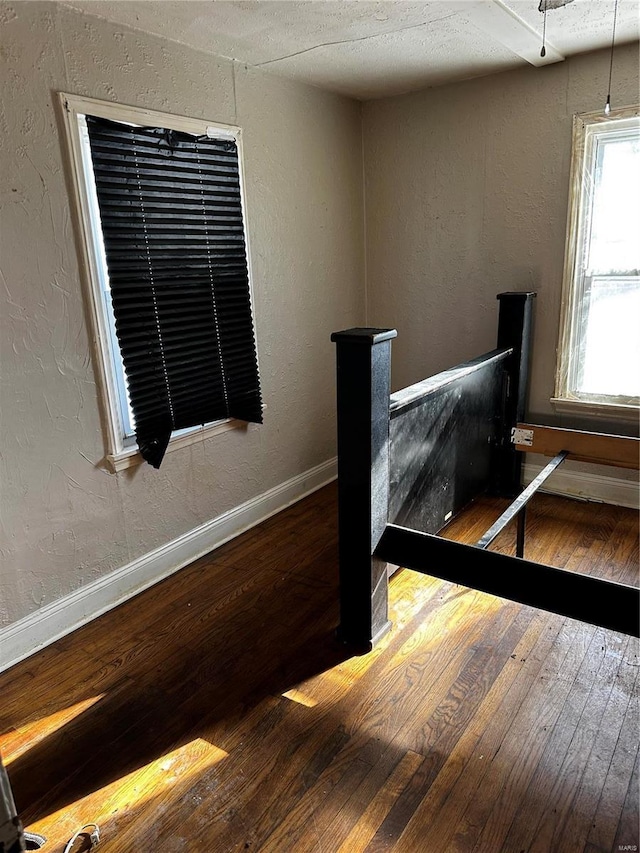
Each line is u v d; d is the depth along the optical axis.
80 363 2.21
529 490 2.48
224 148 2.65
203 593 2.53
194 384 2.66
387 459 2.02
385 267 3.73
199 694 1.94
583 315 3.18
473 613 2.32
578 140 2.95
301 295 3.29
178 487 2.70
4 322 1.95
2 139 1.87
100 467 2.34
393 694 1.91
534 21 2.37
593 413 3.21
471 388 2.78
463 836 1.43
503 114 3.12
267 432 3.19
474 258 3.41
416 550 2.01
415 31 2.41
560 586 1.78
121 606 2.46
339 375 1.89
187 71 2.46
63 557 2.25
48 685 2.01
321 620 2.31
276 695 1.92
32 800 1.57
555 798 1.52
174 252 2.49
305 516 3.27
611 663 2.02
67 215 2.09
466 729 1.75
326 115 3.28
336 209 3.46
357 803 1.53
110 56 2.16
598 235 3.06
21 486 2.08
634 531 2.95
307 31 2.35
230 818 1.50
